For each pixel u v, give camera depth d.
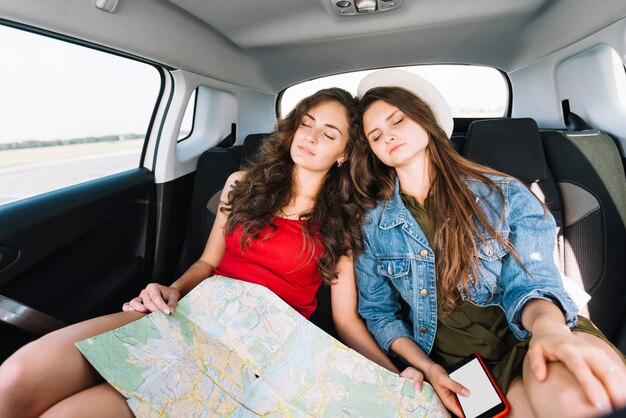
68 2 1.02
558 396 0.63
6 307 0.86
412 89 1.21
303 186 1.27
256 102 2.35
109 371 0.75
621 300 1.44
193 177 1.96
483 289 1.03
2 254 1.00
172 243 1.81
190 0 1.36
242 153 1.80
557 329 0.71
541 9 1.59
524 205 1.04
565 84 1.85
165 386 0.76
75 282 1.29
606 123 1.66
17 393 0.69
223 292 1.02
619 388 0.56
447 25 1.77
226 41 1.78
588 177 1.51
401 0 1.53
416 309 1.10
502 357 1.01
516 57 2.04
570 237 1.48
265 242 1.17
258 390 0.87
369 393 0.87
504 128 1.53
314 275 1.23
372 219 1.18
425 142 1.08
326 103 1.21
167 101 1.70
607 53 1.63
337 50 2.02
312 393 0.87
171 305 1.00
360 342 1.14
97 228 1.39
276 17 1.60
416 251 1.10
